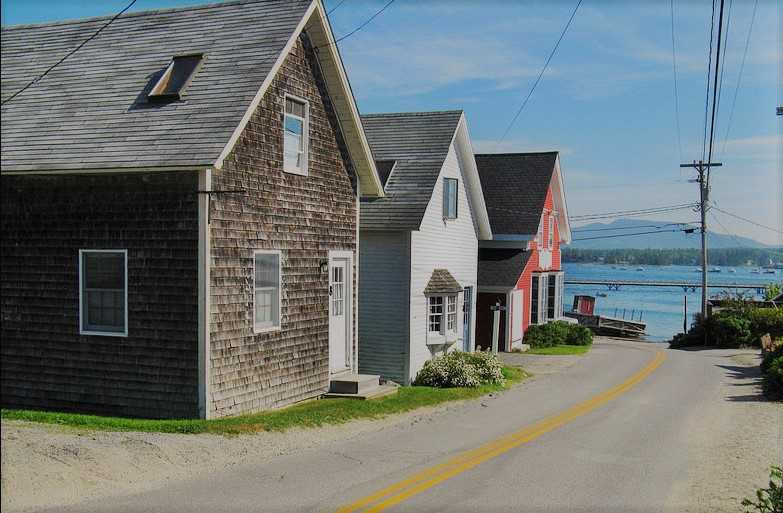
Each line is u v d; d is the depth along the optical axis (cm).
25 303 1452
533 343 3522
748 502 859
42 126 1458
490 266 3325
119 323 1398
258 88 1404
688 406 1772
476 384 2080
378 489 962
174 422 1284
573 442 1320
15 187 1465
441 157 2339
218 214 1366
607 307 9475
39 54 1678
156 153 1320
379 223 2172
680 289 13938
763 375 2392
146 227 1369
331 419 1449
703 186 4528
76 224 1416
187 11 1688
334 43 1683
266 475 1010
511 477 1054
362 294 2230
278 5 1620
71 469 925
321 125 1723
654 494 984
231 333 1405
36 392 1446
